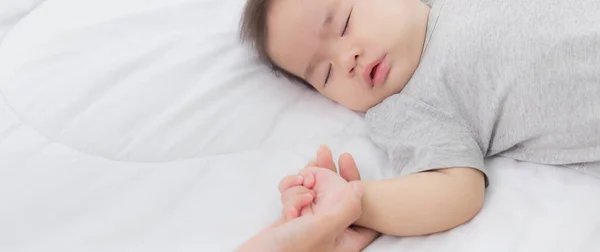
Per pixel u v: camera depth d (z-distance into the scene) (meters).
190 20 0.95
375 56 0.87
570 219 0.78
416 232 0.79
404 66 0.88
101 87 0.86
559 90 0.81
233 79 0.89
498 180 0.83
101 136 0.83
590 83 0.80
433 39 0.88
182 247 0.78
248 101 0.88
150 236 0.78
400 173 0.84
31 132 0.83
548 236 0.77
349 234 0.79
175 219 0.80
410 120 0.86
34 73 0.87
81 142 0.83
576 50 0.81
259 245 0.74
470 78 0.85
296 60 0.91
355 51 0.88
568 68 0.81
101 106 0.85
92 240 0.78
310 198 0.78
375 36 0.88
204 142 0.84
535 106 0.82
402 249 0.78
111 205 0.80
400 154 0.84
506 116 0.84
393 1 0.89
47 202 0.79
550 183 0.81
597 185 0.81
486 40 0.84
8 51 0.91
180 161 0.83
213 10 0.97
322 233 0.75
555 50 0.81
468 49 0.85
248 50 0.93
